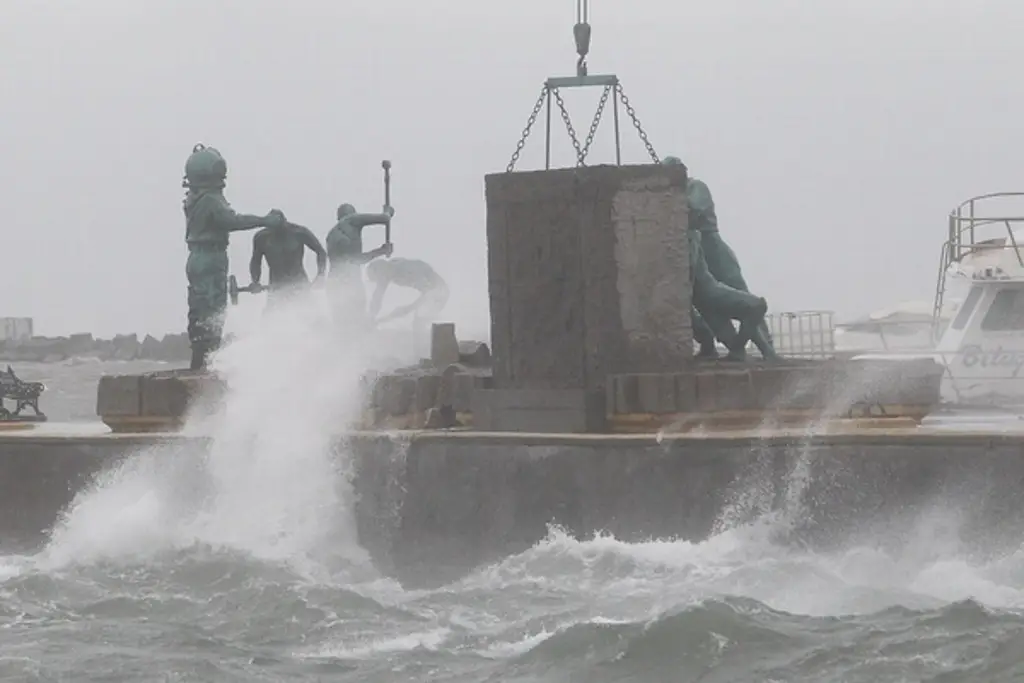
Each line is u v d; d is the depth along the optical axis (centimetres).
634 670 7569
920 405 9588
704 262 10469
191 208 11788
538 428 9875
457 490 9575
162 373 11312
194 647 8319
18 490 10794
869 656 7531
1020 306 12312
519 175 10025
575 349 9900
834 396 9569
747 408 9512
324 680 7669
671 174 9931
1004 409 11869
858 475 8744
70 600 9369
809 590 8481
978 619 7875
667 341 9912
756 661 7569
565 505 9288
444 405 10319
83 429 11756
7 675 7869
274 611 8869
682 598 8431
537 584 8988
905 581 8612
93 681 7781
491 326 10138
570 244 9919
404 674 7700
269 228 11794
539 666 7706
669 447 9081
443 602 8900
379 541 9800
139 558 10038
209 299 11719
